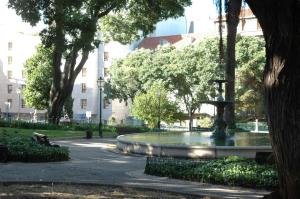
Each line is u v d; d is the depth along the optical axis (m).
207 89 56.88
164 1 33.03
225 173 10.89
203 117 68.12
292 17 4.64
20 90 86.88
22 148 16.27
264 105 4.92
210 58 56.88
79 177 11.86
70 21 28.28
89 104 87.38
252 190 10.08
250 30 70.88
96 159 18.70
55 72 41.62
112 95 66.06
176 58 59.34
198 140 21.97
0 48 94.19
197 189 10.04
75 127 41.88
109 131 43.44
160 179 11.75
